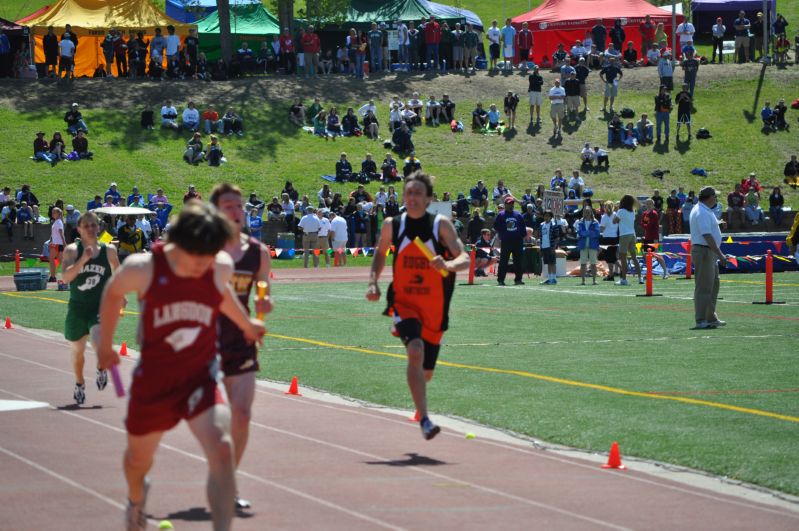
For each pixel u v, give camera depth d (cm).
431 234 1603
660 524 1189
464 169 8444
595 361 2566
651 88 9775
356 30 10069
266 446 1608
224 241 972
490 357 2645
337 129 8725
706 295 3278
